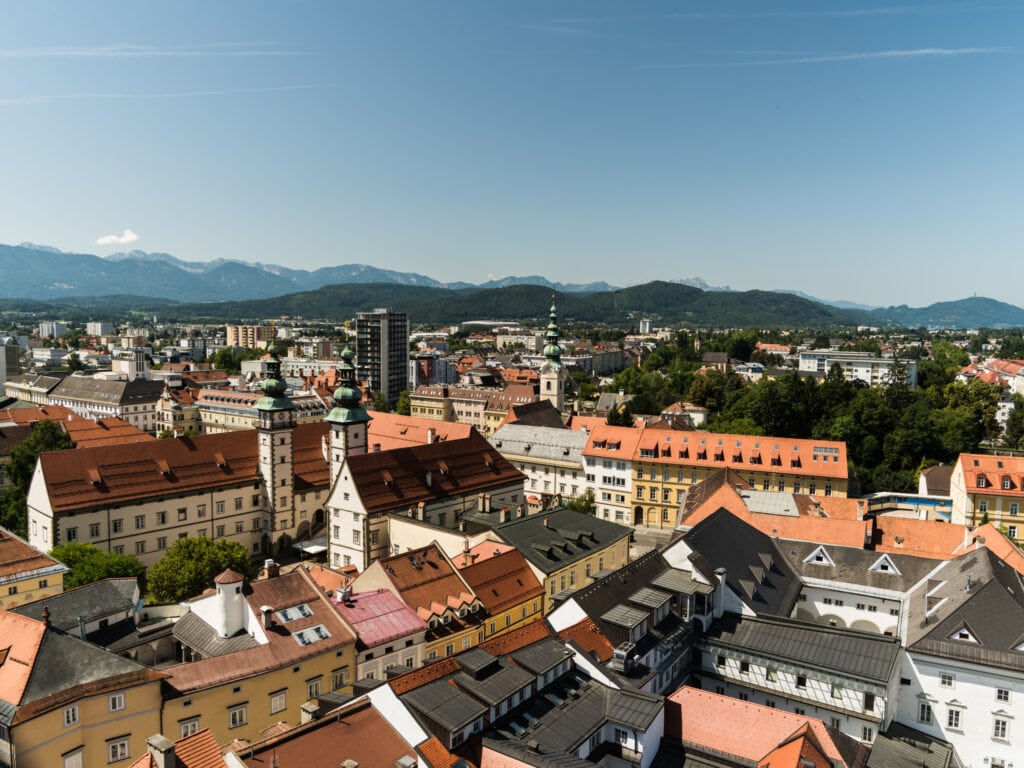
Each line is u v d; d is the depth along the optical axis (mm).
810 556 89812
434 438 141500
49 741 51562
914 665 67062
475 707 52312
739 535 86875
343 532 113188
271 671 64188
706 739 56750
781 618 72312
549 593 93562
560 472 164875
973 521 133375
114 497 113188
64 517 107438
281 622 68812
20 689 51625
